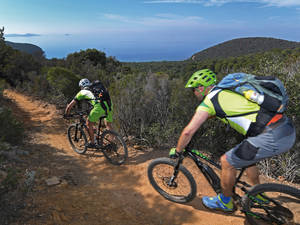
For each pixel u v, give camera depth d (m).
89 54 33.22
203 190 3.48
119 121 5.88
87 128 4.70
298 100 4.22
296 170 4.15
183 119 5.46
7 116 4.89
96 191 3.42
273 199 2.64
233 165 2.37
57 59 29.55
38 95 12.77
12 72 17.53
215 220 2.78
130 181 3.78
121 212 2.92
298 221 2.47
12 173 2.70
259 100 2.13
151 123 5.94
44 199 2.98
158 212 2.95
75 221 2.63
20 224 2.42
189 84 2.62
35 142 5.61
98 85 4.60
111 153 4.91
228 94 2.30
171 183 3.07
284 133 2.13
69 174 3.91
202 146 5.03
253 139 2.21
